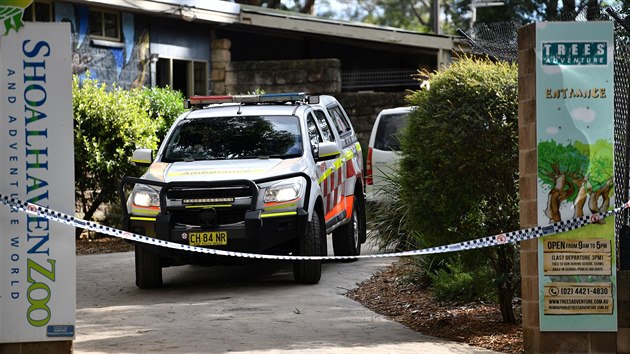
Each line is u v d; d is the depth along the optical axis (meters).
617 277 9.35
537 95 9.20
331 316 12.05
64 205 9.04
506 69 10.76
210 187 13.97
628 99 10.03
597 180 9.20
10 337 9.04
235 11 28.00
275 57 32.34
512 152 10.56
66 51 9.00
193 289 14.48
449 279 12.80
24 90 8.97
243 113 15.88
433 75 11.20
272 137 15.35
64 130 9.02
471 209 10.80
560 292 9.25
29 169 8.99
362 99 28.52
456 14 61.25
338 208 16.14
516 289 11.37
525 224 9.44
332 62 28.62
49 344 9.10
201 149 15.32
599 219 9.20
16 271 9.03
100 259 18.05
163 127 22.72
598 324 9.24
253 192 13.89
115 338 10.82
